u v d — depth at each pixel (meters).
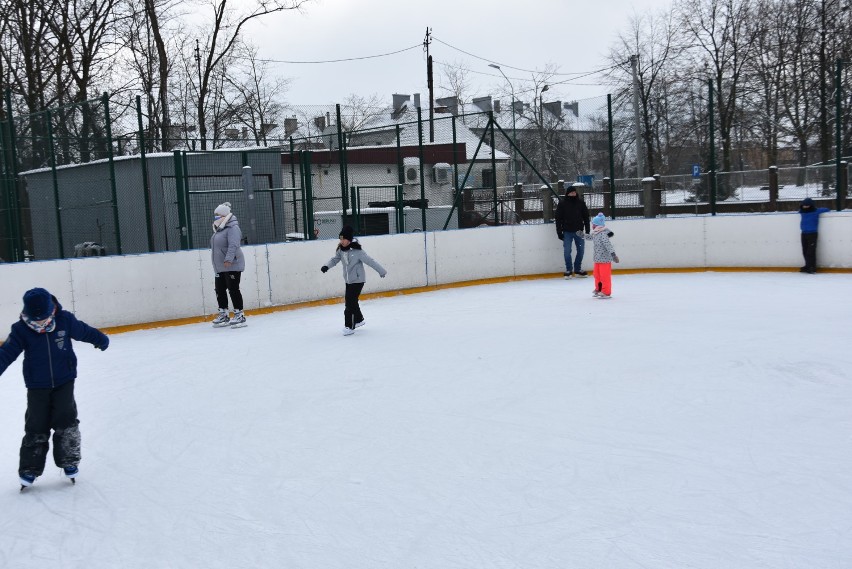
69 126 15.81
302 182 16.53
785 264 16.20
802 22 32.00
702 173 22.81
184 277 12.74
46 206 17.67
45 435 5.30
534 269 17.30
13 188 15.47
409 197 23.30
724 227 16.73
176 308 12.67
